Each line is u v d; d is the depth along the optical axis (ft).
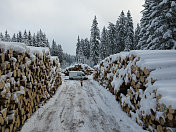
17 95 12.78
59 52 190.70
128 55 19.42
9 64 11.54
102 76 39.60
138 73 15.08
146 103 12.51
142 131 12.29
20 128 13.15
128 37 96.02
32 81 17.16
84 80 59.36
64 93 30.30
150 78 12.85
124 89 20.35
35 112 17.72
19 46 13.76
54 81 31.14
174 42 35.14
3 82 10.27
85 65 97.71
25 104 14.88
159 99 10.64
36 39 152.87
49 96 24.98
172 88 10.48
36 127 13.60
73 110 18.66
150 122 11.76
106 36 129.18
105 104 21.61
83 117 16.20
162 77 12.19
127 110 17.19
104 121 15.12
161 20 37.01
